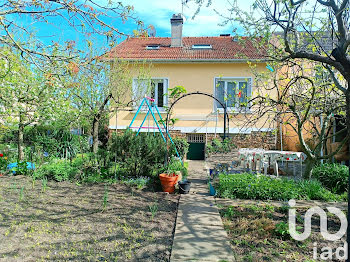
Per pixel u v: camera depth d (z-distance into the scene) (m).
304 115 7.27
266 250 3.78
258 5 4.62
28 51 3.68
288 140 12.45
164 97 13.45
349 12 4.14
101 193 6.48
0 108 6.83
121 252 3.65
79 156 9.47
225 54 13.30
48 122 9.17
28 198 5.92
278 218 4.98
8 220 4.64
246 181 6.75
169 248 3.81
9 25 3.81
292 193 6.24
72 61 3.95
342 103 6.56
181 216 5.05
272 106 6.77
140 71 12.45
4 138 11.09
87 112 10.05
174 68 13.40
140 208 5.50
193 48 14.56
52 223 4.57
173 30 14.81
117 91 10.63
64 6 3.57
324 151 10.24
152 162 7.80
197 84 13.31
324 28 5.41
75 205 5.54
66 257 3.49
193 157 13.38
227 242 3.98
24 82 6.85
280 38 6.54
